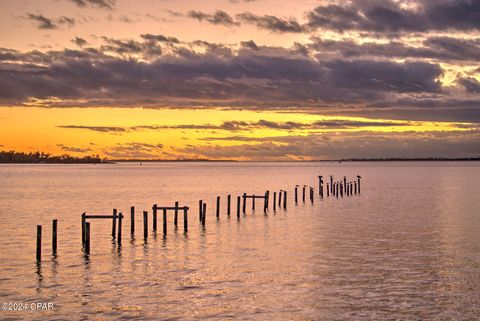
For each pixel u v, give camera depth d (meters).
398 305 24.08
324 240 40.50
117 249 37.06
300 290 26.42
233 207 67.56
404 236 42.12
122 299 25.16
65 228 47.47
